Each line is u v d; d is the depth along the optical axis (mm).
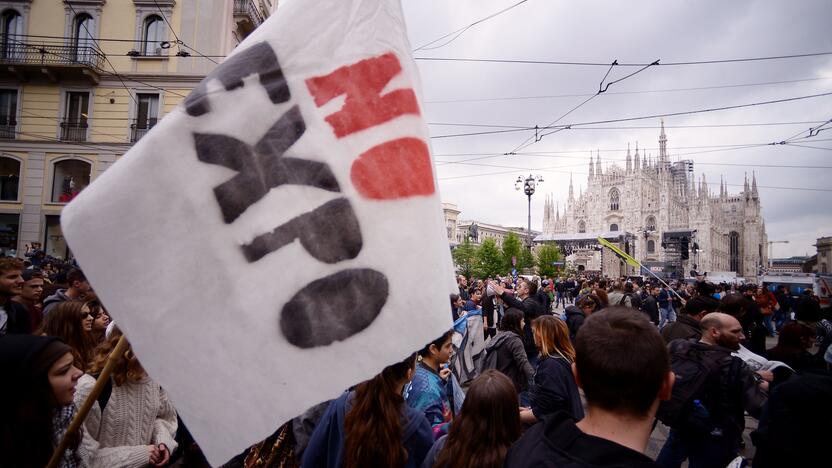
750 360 4051
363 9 1730
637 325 1379
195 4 18672
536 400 3471
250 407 1378
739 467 2883
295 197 1524
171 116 1458
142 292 1360
